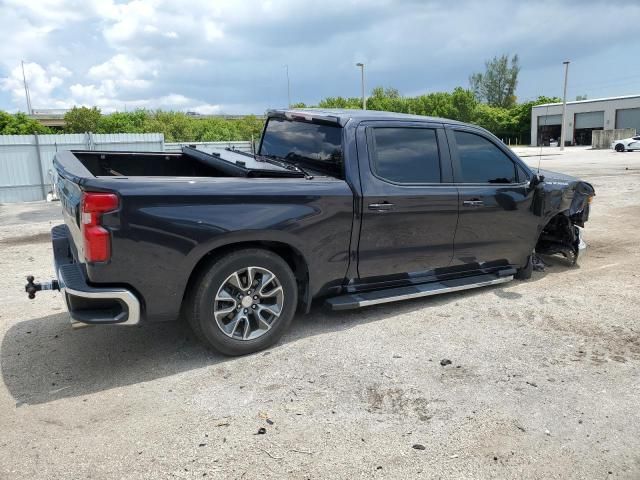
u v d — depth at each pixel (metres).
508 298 5.29
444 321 4.68
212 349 3.87
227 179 3.74
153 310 3.54
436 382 3.60
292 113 4.93
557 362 3.91
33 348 4.16
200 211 3.54
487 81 103.56
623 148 41.94
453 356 3.99
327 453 2.83
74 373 3.74
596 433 3.03
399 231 4.48
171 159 5.21
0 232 9.85
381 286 4.63
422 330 4.47
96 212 3.26
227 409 3.25
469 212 4.89
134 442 2.91
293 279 4.05
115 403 3.32
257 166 4.13
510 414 3.21
